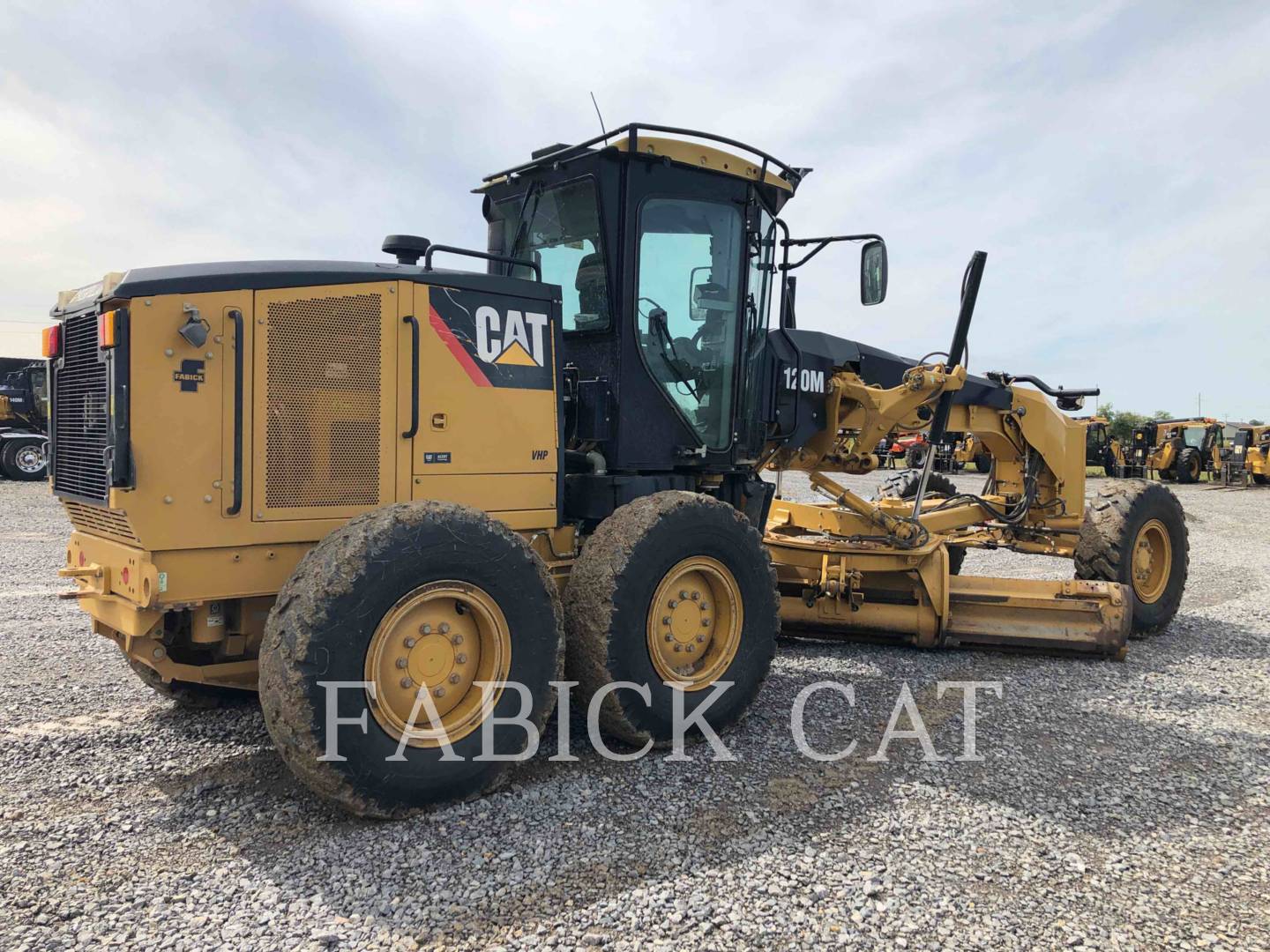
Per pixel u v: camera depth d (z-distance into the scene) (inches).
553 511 156.6
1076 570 260.2
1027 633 214.7
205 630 125.9
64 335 138.3
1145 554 256.8
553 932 95.3
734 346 187.0
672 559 149.0
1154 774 145.8
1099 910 103.3
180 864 108.7
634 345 167.9
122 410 114.8
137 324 115.8
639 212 167.2
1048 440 267.7
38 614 246.1
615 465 167.3
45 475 722.2
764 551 164.4
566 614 146.9
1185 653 233.0
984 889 107.2
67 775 135.9
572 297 175.5
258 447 125.3
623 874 107.8
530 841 115.7
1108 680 201.6
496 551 127.2
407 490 137.9
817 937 95.7
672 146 168.7
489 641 129.1
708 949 92.7
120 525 122.9
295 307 127.6
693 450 178.7
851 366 234.4
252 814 123.0
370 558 115.2
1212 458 1124.5
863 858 113.7
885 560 217.6
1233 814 131.1
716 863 111.0
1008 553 439.8
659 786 134.9
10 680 184.4
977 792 135.8
